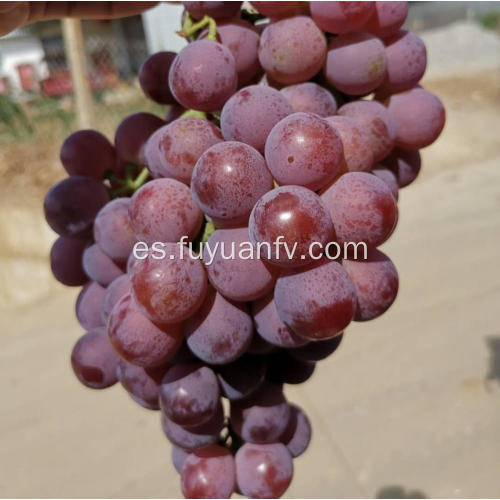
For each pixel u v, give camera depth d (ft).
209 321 0.58
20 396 2.17
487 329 2.37
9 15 0.91
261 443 0.72
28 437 1.98
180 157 0.60
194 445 0.67
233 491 0.74
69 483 1.79
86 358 0.70
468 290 2.66
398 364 2.21
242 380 0.65
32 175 3.49
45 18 0.98
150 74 0.73
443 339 2.34
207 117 0.69
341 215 0.55
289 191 0.52
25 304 2.73
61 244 0.79
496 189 3.88
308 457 1.83
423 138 0.70
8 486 1.79
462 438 1.86
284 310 0.55
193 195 0.56
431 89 6.49
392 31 0.68
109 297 0.66
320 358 0.67
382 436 1.90
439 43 8.96
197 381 0.63
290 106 0.60
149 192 0.59
